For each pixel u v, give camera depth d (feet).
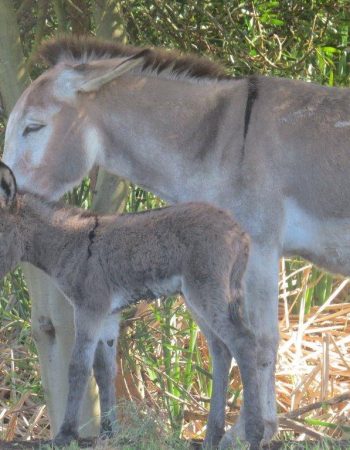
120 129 39.63
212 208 34.30
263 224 37.60
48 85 39.14
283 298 57.41
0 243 35.37
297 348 54.65
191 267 33.68
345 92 38.73
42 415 54.85
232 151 38.09
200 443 36.99
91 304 34.53
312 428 49.29
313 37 52.54
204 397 53.62
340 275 39.47
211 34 53.57
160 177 39.68
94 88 39.27
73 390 34.09
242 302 34.32
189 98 39.45
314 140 37.83
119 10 46.93
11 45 44.83
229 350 34.53
